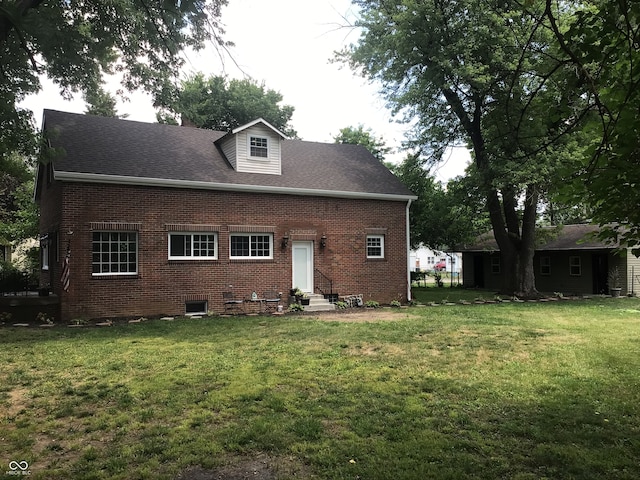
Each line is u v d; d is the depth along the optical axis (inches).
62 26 442.9
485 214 1104.8
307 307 645.9
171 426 202.2
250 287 641.6
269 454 174.4
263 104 1360.7
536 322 503.8
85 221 543.2
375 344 378.0
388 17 762.8
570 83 162.1
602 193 158.9
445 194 1083.9
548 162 637.3
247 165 675.4
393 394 245.3
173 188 595.2
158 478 155.6
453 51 704.4
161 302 581.0
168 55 506.3
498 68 666.8
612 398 237.0
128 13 442.9
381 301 746.2
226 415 215.0
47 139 537.6
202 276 609.3
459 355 336.2
